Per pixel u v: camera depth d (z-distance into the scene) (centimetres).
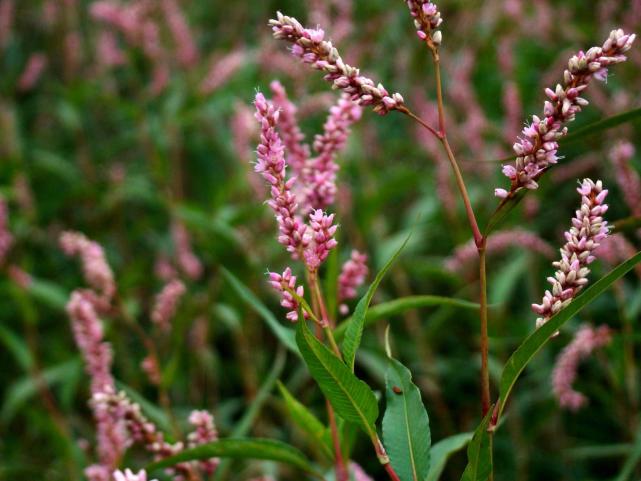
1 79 168
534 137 49
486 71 149
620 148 72
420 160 143
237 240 107
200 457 58
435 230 116
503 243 91
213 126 145
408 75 148
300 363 98
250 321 109
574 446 96
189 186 155
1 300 124
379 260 105
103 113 172
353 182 131
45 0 177
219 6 195
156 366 71
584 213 50
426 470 52
